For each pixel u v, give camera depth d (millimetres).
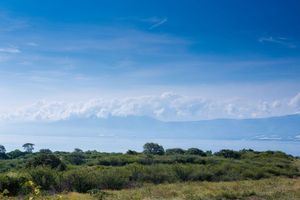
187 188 32125
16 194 26516
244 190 29125
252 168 48625
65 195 27078
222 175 43094
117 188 34156
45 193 27797
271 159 65000
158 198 25703
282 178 45719
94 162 53250
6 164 48562
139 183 36625
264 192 28453
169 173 40281
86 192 31172
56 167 39281
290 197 25812
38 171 31453
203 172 41750
